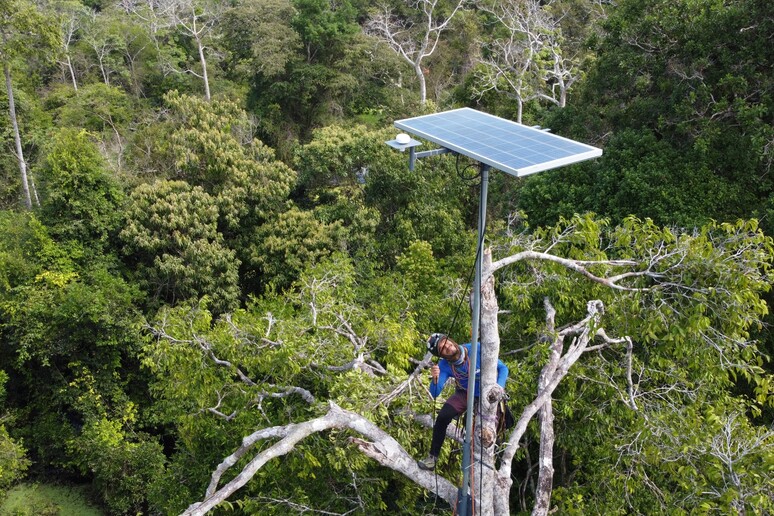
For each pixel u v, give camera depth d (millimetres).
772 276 7398
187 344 9719
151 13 41688
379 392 7684
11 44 23969
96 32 39156
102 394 20812
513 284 9180
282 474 8664
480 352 5793
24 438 20938
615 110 18656
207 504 5316
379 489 8320
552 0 34875
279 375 9328
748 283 7055
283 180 24156
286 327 9492
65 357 21016
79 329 20078
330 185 25781
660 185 15586
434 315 13641
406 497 8633
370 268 21234
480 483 5629
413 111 31516
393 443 6215
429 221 22016
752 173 15133
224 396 9594
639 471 8094
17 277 20531
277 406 9773
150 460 19219
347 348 9344
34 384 21094
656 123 17438
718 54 16078
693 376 8828
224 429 9961
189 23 42375
